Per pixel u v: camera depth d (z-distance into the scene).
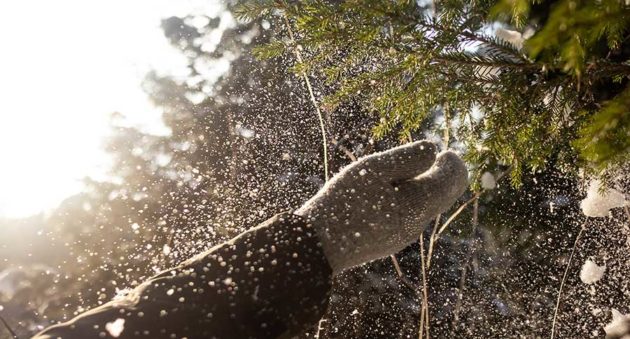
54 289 2.72
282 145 3.20
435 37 1.19
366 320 2.94
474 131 1.45
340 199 1.18
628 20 0.71
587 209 1.58
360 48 1.33
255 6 1.38
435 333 2.75
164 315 0.92
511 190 2.44
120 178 3.23
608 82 1.27
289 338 1.02
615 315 1.79
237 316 0.96
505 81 1.23
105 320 0.90
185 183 3.18
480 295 2.71
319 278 1.04
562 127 1.30
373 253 1.19
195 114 3.54
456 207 2.75
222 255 1.02
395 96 1.38
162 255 2.89
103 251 2.88
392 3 1.17
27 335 2.53
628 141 0.78
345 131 2.73
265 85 3.39
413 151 1.25
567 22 0.63
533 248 2.45
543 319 2.44
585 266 1.81
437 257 2.92
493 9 0.74
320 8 1.24
